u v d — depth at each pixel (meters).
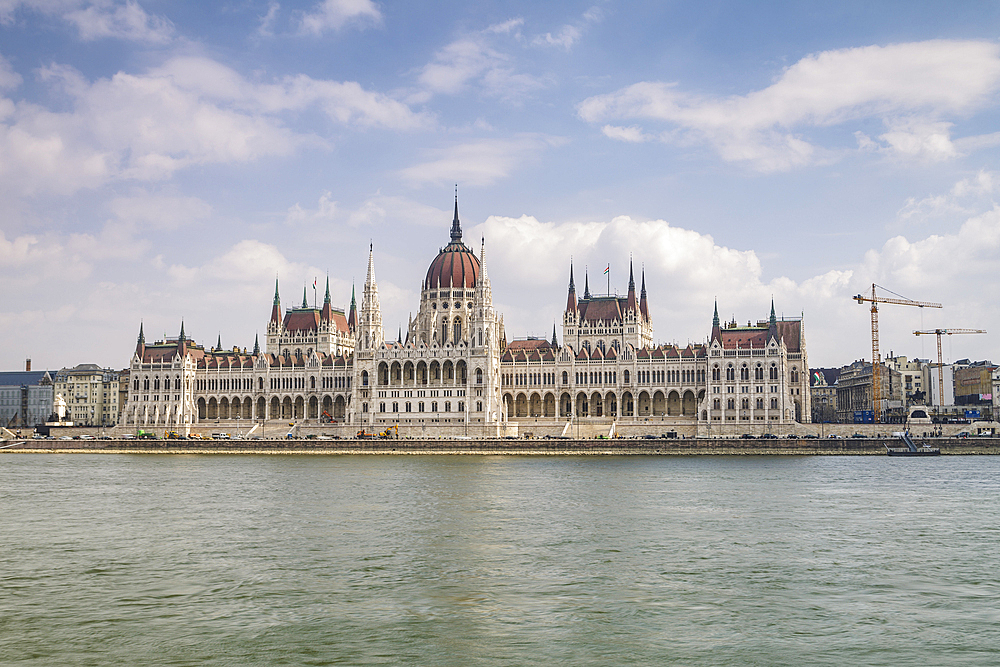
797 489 142.38
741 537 96.56
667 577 77.25
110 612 66.38
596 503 125.19
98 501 130.25
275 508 121.06
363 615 65.56
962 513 114.56
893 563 83.06
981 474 169.00
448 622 63.84
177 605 68.25
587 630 62.12
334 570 79.94
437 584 74.69
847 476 165.62
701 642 59.72
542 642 59.62
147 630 62.00
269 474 178.00
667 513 114.81
